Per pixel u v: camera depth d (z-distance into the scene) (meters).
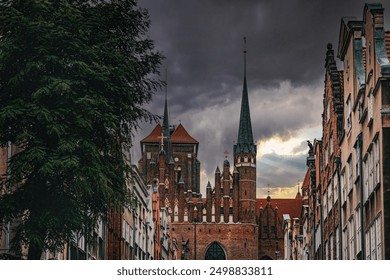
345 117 47.38
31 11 28.05
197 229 172.38
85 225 28.88
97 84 28.50
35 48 27.44
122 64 29.19
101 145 29.11
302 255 78.62
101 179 27.22
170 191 172.50
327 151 55.81
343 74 51.94
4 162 34.41
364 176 40.62
